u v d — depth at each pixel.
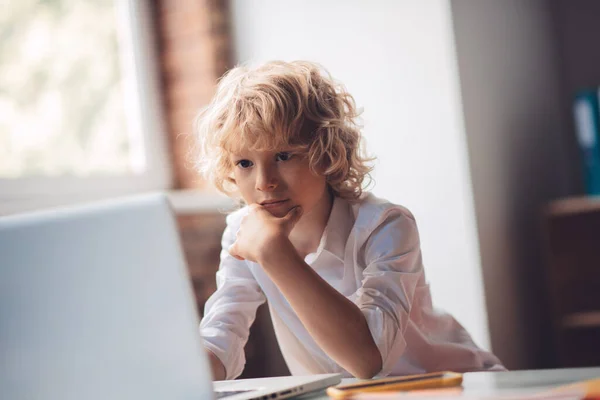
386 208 1.24
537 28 2.95
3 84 2.36
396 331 1.07
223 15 2.76
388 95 2.46
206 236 2.53
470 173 2.32
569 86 3.06
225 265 1.39
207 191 2.64
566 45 3.06
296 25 2.63
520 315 2.53
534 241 2.68
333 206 1.31
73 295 0.76
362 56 2.50
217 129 1.25
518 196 2.61
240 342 1.31
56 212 0.77
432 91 2.38
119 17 2.74
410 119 2.42
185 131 2.76
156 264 0.75
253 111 1.16
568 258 2.58
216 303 1.35
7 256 0.78
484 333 2.32
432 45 2.37
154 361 0.75
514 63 2.71
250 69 1.31
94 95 2.62
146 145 2.72
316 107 1.24
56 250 0.77
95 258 0.76
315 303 1.01
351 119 1.37
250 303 1.37
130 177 2.63
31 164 2.39
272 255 1.02
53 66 2.51
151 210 0.75
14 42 2.41
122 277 0.75
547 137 2.89
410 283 1.16
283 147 1.17
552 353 2.74
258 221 1.07
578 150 3.05
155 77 2.78
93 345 0.76
